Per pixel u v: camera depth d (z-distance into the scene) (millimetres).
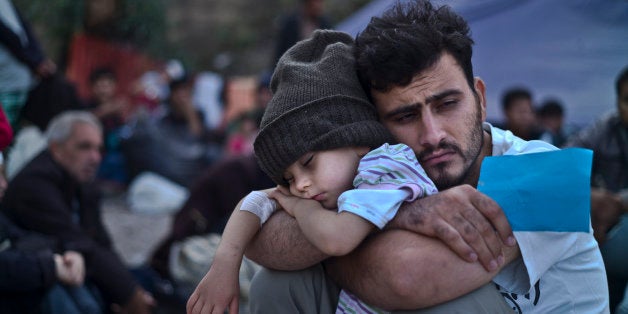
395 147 1291
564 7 4699
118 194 6141
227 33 9766
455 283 1172
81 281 2867
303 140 1287
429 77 1286
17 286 2594
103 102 5980
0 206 3125
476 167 1393
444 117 1308
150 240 5047
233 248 1341
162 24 7602
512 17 4820
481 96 1459
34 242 2842
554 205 1152
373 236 1248
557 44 4695
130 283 3154
